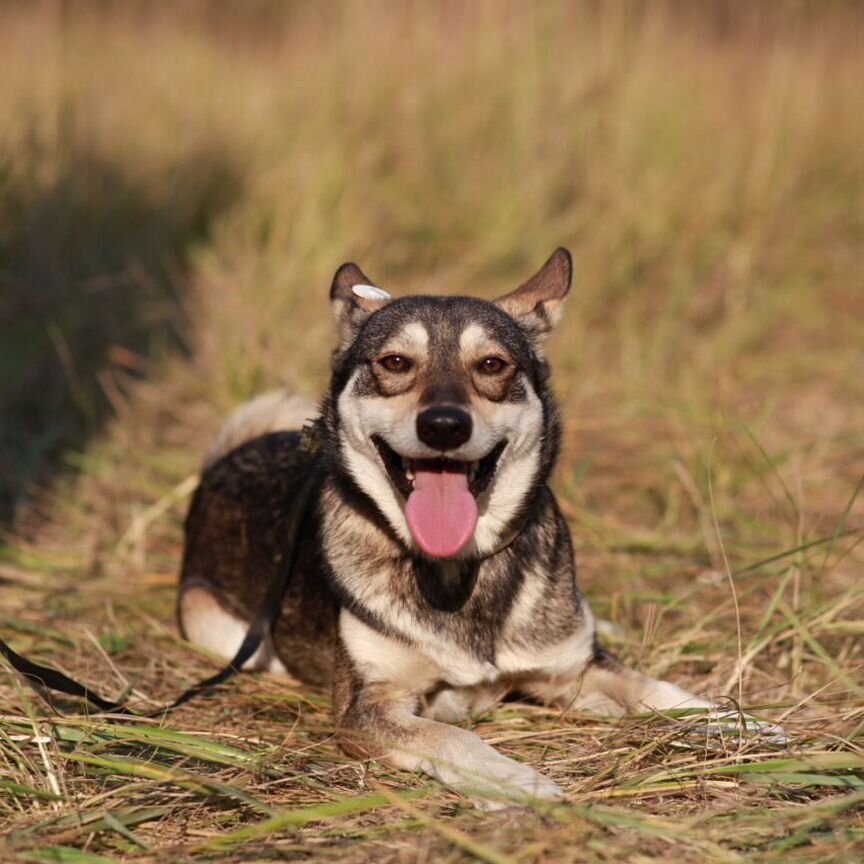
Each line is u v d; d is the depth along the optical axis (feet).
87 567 28.53
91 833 15.35
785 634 22.43
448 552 18.63
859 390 40.42
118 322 41.57
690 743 18.37
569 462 33.68
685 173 55.52
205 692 21.52
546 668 20.31
